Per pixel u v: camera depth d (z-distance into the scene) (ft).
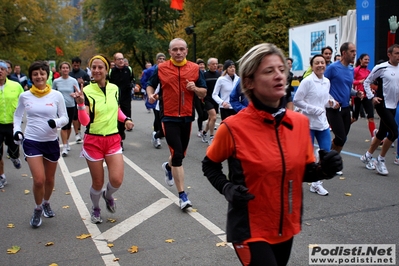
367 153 24.06
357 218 16.30
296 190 8.06
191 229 15.70
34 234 15.71
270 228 7.87
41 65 16.43
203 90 17.95
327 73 21.53
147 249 14.07
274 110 7.84
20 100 16.46
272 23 94.17
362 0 48.42
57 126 16.06
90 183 22.72
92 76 15.76
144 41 119.34
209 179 8.32
